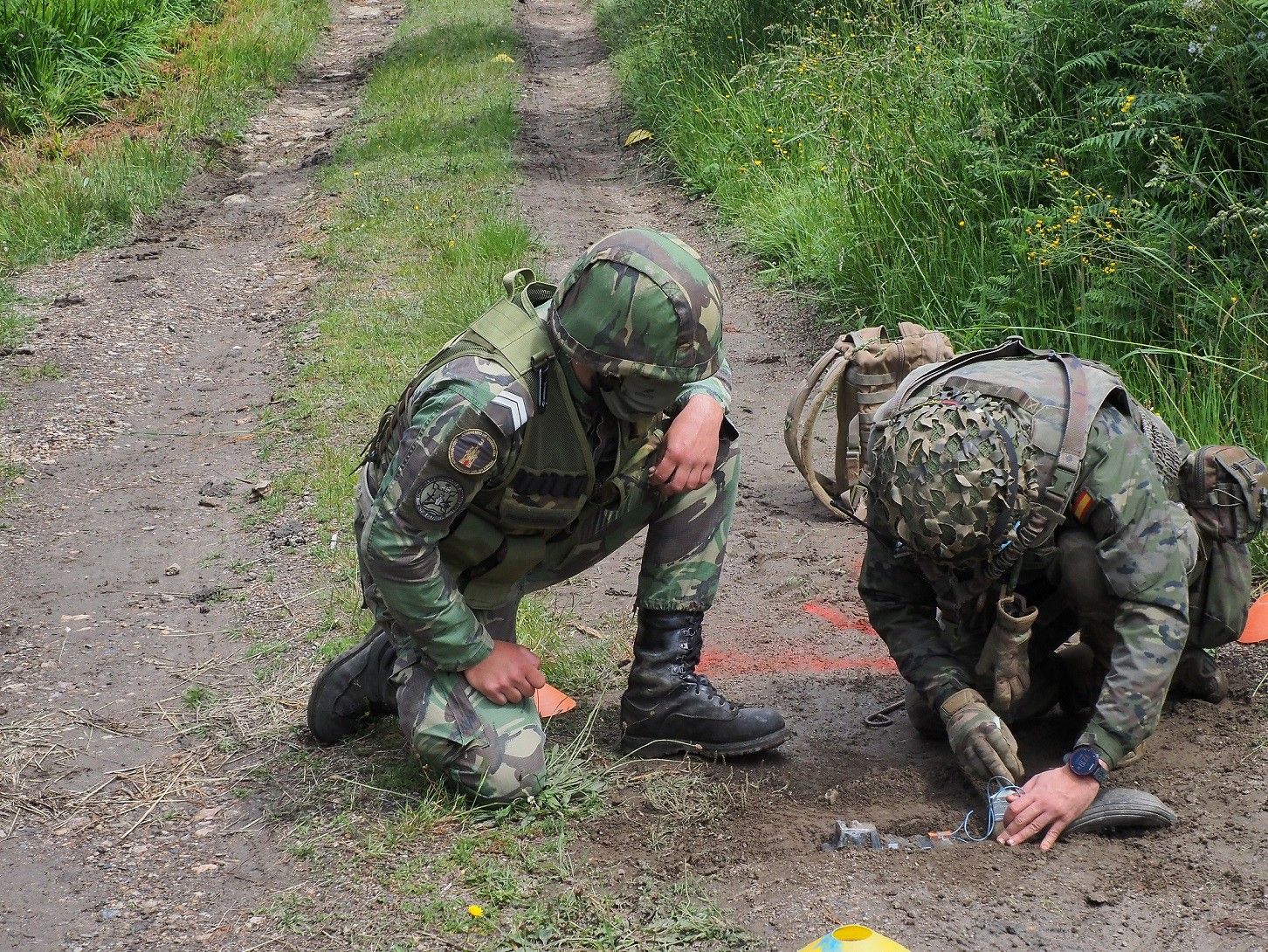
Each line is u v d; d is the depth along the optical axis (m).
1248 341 5.04
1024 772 3.18
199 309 8.17
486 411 2.81
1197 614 3.23
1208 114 5.88
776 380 6.64
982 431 2.71
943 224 6.80
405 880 2.84
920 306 6.64
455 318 7.20
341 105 14.42
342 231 9.46
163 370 7.11
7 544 4.95
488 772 3.03
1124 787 3.08
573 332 2.76
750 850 2.91
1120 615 2.82
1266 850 2.78
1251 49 5.68
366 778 3.28
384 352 6.89
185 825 3.16
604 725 3.55
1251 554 4.11
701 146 10.34
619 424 2.97
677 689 3.29
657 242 2.78
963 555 2.76
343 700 3.42
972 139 7.07
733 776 3.25
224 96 13.82
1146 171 5.97
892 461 2.80
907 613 3.16
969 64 7.41
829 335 7.13
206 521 5.13
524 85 14.82
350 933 2.69
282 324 7.75
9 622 4.31
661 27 13.57
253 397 6.61
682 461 3.08
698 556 3.30
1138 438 2.81
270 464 5.67
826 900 2.70
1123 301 5.46
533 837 2.99
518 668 3.10
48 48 13.06
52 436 6.13
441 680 3.10
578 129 12.84
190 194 10.97
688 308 2.70
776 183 9.10
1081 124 6.43
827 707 3.66
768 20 11.66
